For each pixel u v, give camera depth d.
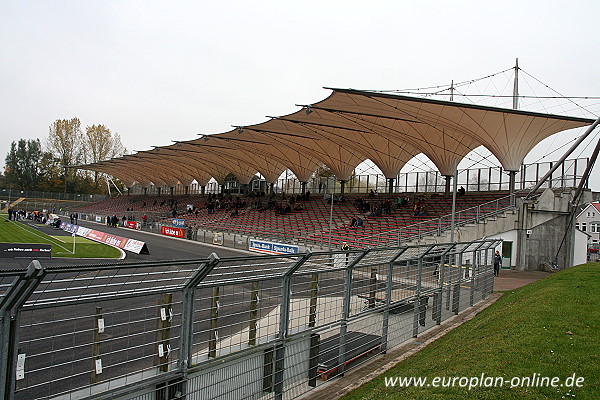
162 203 84.00
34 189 113.06
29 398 6.43
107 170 91.81
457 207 36.03
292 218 47.97
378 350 10.52
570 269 17.95
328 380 8.52
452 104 26.92
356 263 9.06
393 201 43.88
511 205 29.53
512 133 31.09
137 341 9.37
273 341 7.18
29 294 4.21
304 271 7.75
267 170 64.38
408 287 11.56
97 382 4.92
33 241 33.28
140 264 5.03
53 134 101.31
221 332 9.97
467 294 15.60
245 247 37.44
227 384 6.41
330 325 8.48
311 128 39.94
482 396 5.90
